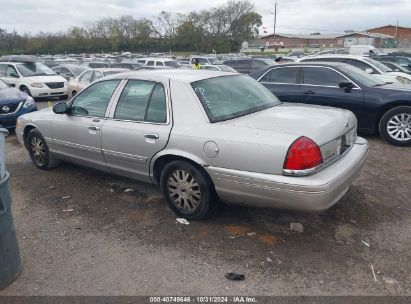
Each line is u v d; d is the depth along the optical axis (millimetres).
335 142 3740
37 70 16203
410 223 3996
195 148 3824
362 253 3471
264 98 4660
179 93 4109
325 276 3166
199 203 4000
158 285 3111
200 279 3174
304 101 7840
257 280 3141
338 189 3473
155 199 4754
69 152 5355
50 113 5648
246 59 21047
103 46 78312
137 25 78062
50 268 3373
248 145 3510
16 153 7168
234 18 78750
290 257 3438
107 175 5672
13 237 3141
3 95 9094
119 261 3459
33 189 5238
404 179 5273
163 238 3834
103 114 4770
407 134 6945
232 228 3969
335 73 7605
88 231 4031
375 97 7113
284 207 3484
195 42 75000
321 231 3855
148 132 4180
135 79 4551
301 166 3330
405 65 21797
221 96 4211
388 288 3010
